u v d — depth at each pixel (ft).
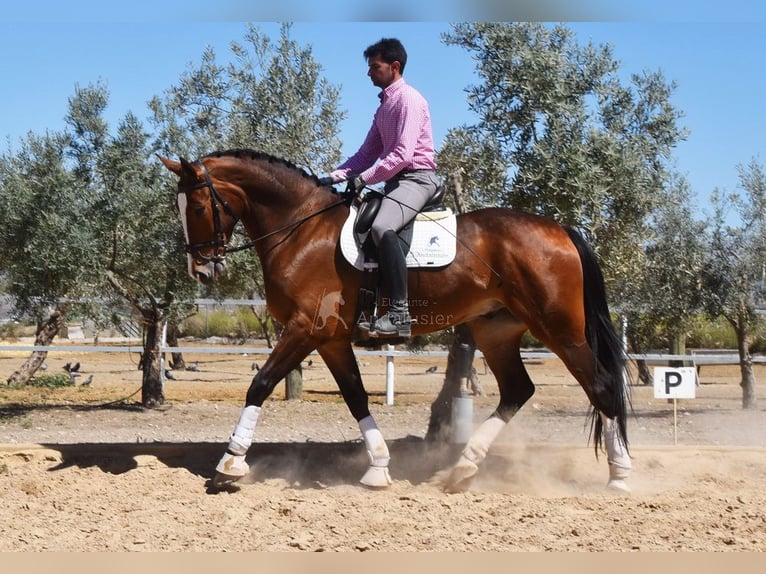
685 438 30.37
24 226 32.81
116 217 34.09
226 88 37.17
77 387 47.73
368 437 21.44
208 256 21.34
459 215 21.49
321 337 20.84
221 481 20.53
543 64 27.22
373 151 22.03
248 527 17.38
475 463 21.11
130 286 39.29
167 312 38.37
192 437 29.86
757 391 48.91
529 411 38.73
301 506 19.02
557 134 26.66
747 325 40.68
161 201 34.83
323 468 23.56
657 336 45.62
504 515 18.45
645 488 21.45
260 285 40.96
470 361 26.32
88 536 16.63
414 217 20.75
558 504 19.43
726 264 38.40
